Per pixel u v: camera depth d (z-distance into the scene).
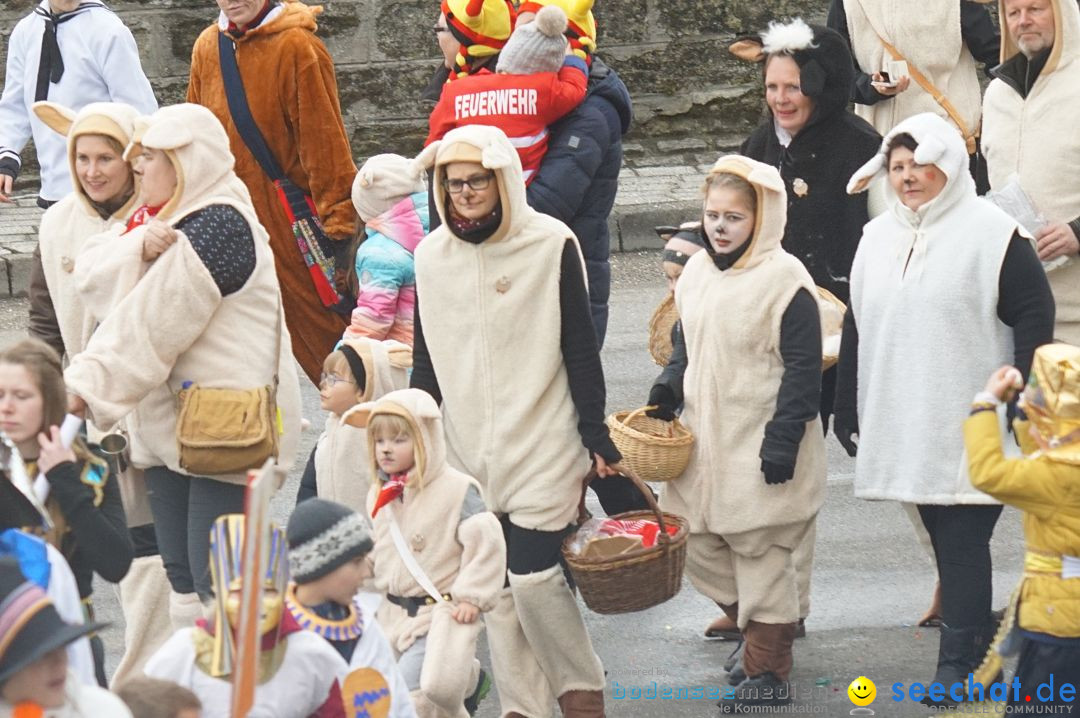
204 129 21.48
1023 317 21.75
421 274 21.89
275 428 21.78
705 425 22.59
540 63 26.42
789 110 26.45
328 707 15.48
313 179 32.25
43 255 23.62
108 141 22.48
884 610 26.05
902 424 22.42
